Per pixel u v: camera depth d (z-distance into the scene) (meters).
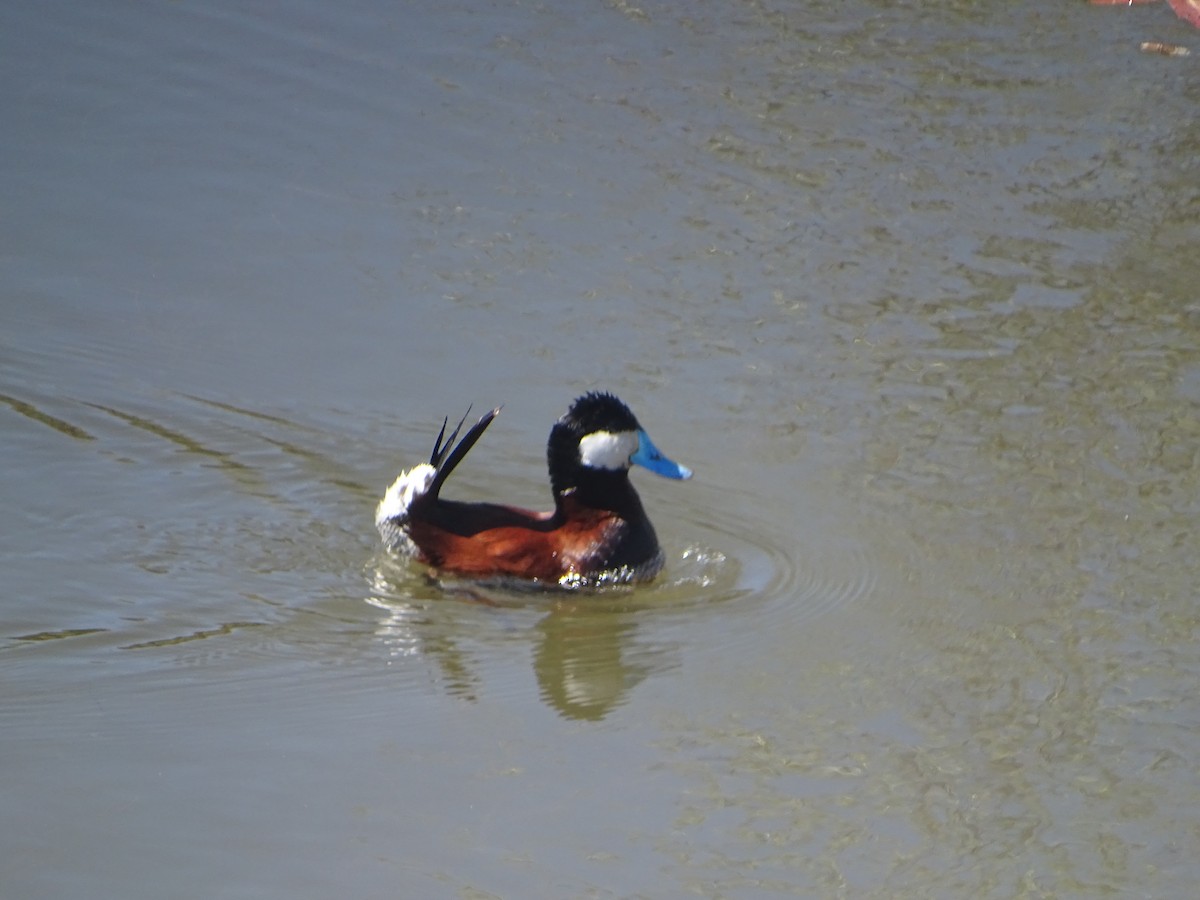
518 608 11.16
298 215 15.97
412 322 14.46
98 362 13.67
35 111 17.53
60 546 11.36
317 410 13.28
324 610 10.91
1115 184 16.70
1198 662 10.34
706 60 18.81
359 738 9.38
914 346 14.28
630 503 11.58
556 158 16.97
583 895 8.03
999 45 19.20
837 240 15.73
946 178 16.72
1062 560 11.55
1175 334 14.52
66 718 9.41
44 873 8.00
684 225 15.91
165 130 17.33
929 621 10.88
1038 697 9.97
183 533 11.65
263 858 8.20
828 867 8.35
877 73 18.59
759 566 11.66
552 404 13.44
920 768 9.24
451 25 19.58
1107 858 8.52
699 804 8.84
